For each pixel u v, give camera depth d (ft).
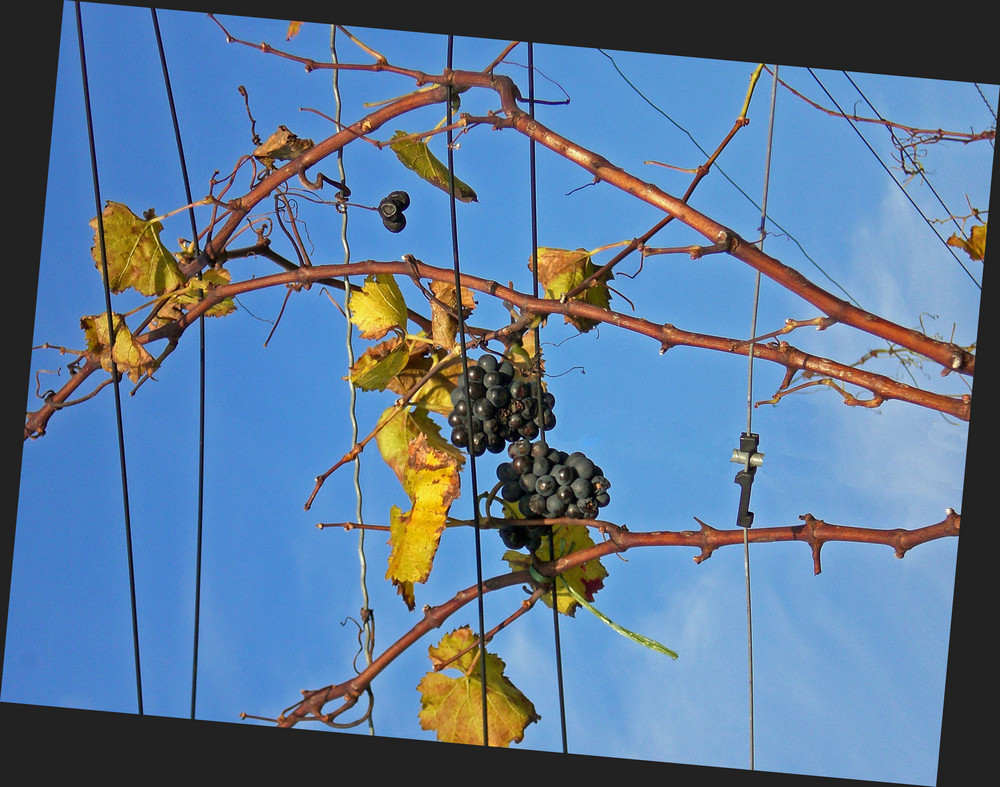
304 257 5.85
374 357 5.62
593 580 5.66
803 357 5.03
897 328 4.77
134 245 5.85
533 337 5.43
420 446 5.19
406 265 5.47
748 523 5.11
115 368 5.62
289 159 5.79
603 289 5.59
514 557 5.50
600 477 5.21
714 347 5.03
